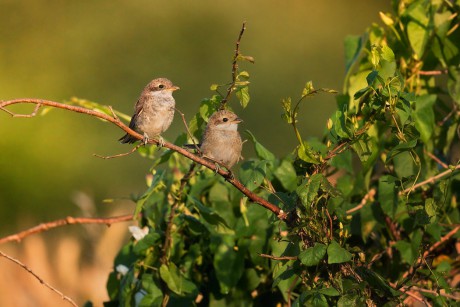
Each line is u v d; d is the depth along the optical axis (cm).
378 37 1086
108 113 1136
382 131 993
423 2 1070
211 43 3950
